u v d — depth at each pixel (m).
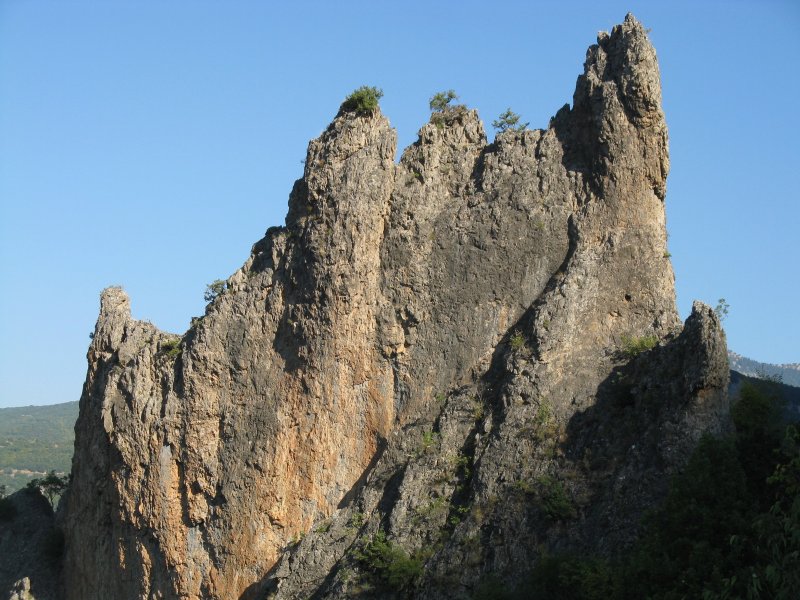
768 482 43.94
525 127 64.31
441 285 61.00
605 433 53.56
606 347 57.25
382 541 55.06
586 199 60.69
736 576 42.00
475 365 59.72
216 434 62.81
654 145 59.78
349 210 61.41
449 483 55.91
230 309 63.66
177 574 62.44
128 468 65.50
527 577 50.03
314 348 61.03
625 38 60.97
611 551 48.91
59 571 75.81
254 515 60.88
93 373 73.38
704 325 51.72
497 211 61.28
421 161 63.19
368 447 60.16
